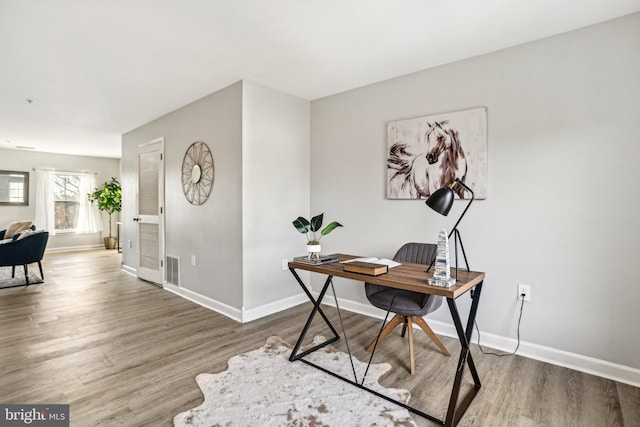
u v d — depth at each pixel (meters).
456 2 1.91
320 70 2.89
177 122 3.98
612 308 2.11
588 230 2.17
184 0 1.89
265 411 1.77
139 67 2.81
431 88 2.82
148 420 1.69
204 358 2.36
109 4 1.92
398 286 1.82
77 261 6.23
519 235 2.42
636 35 2.01
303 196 3.69
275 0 1.90
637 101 2.01
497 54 2.50
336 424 1.67
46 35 2.27
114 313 3.32
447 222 2.74
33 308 3.46
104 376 2.11
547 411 1.78
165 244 4.27
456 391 1.66
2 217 6.74
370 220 3.24
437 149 2.76
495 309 2.53
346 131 3.42
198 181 3.64
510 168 2.44
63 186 7.52
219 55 2.60
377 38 2.34
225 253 3.30
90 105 3.82
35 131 5.13
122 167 5.38
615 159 2.08
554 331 2.30
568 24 2.14
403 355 2.42
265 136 3.28
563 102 2.24
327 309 3.48
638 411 1.78
